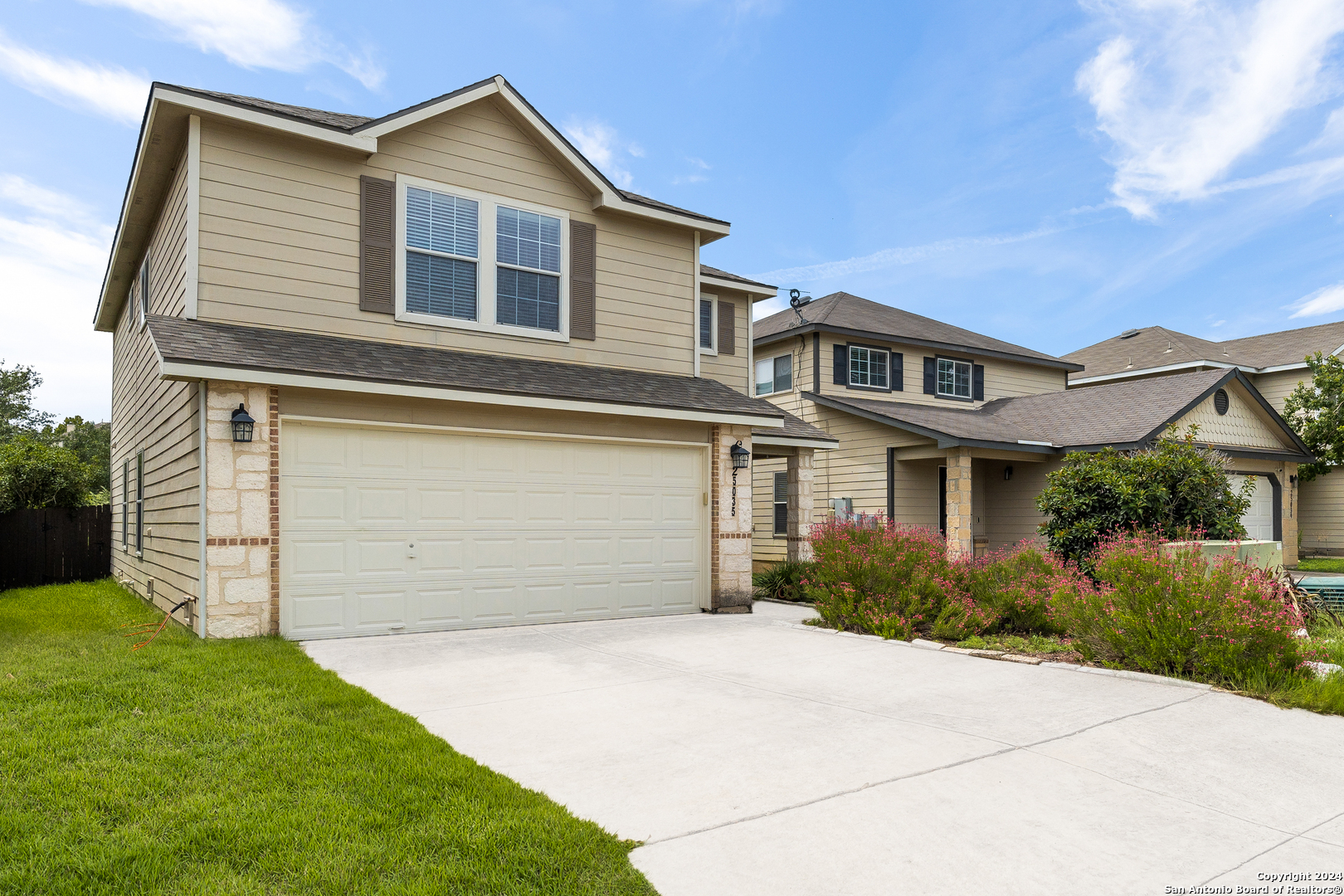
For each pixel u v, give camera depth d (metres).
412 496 9.17
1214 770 4.50
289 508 8.41
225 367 7.60
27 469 16.95
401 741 4.73
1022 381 22.33
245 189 8.90
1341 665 6.86
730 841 3.55
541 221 10.97
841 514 17.12
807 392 18.59
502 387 9.23
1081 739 5.07
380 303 9.66
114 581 15.54
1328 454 20.20
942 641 8.77
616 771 4.48
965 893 3.09
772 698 6.20
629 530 10.77
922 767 4.54
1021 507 17.36
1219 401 17.33
